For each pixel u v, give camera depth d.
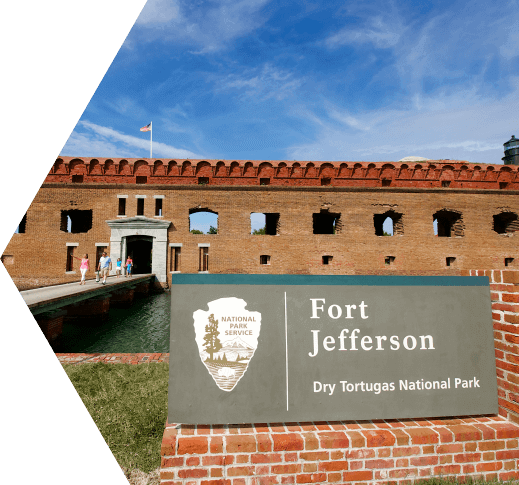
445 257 22.80
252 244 22.34
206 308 2.55
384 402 2.59
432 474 2.41
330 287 2.68
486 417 2.69
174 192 22.48
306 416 2.51
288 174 23.14
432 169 23.75
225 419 2.44
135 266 28.67
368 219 22.95
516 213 23.61
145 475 2.69
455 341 2.72
